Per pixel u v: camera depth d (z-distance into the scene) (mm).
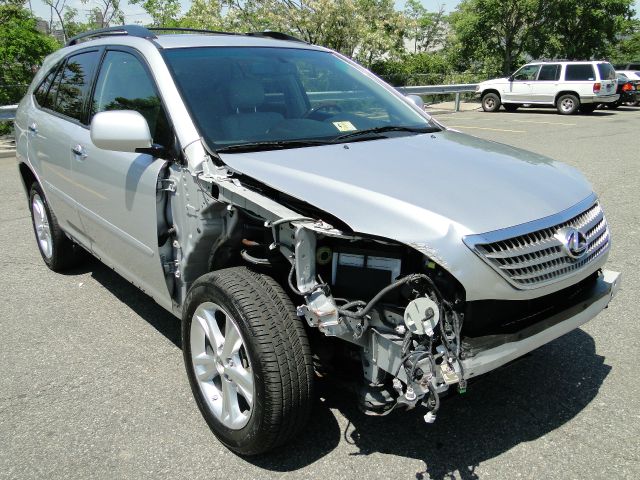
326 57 4266
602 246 3043
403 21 23125
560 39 26375
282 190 2646
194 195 2990
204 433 3043
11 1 15609
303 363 2590
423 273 2496
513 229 2518
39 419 3164
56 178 4586
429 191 2637
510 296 2490
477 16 26312
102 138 3039
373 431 3023
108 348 3932
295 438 2963
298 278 2455
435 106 23828
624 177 8758
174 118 3197
